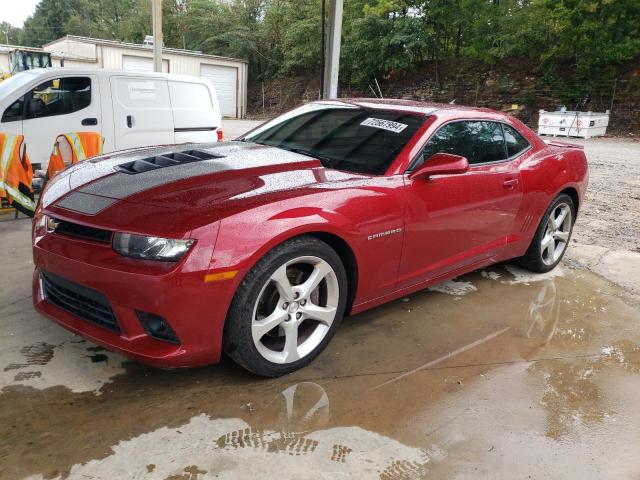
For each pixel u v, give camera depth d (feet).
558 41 80.02
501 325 11.28
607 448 7.47
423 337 10.50
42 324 10.00
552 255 14.75
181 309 7.21
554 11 77.87
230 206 7.70
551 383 9.09
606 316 12.06
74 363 8.73
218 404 7.84
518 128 13.51
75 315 8.25
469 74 92.38
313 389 8.41
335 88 25.68
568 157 14.57
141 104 25.91
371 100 12.82
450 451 7.16
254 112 124.57
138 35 167.12
